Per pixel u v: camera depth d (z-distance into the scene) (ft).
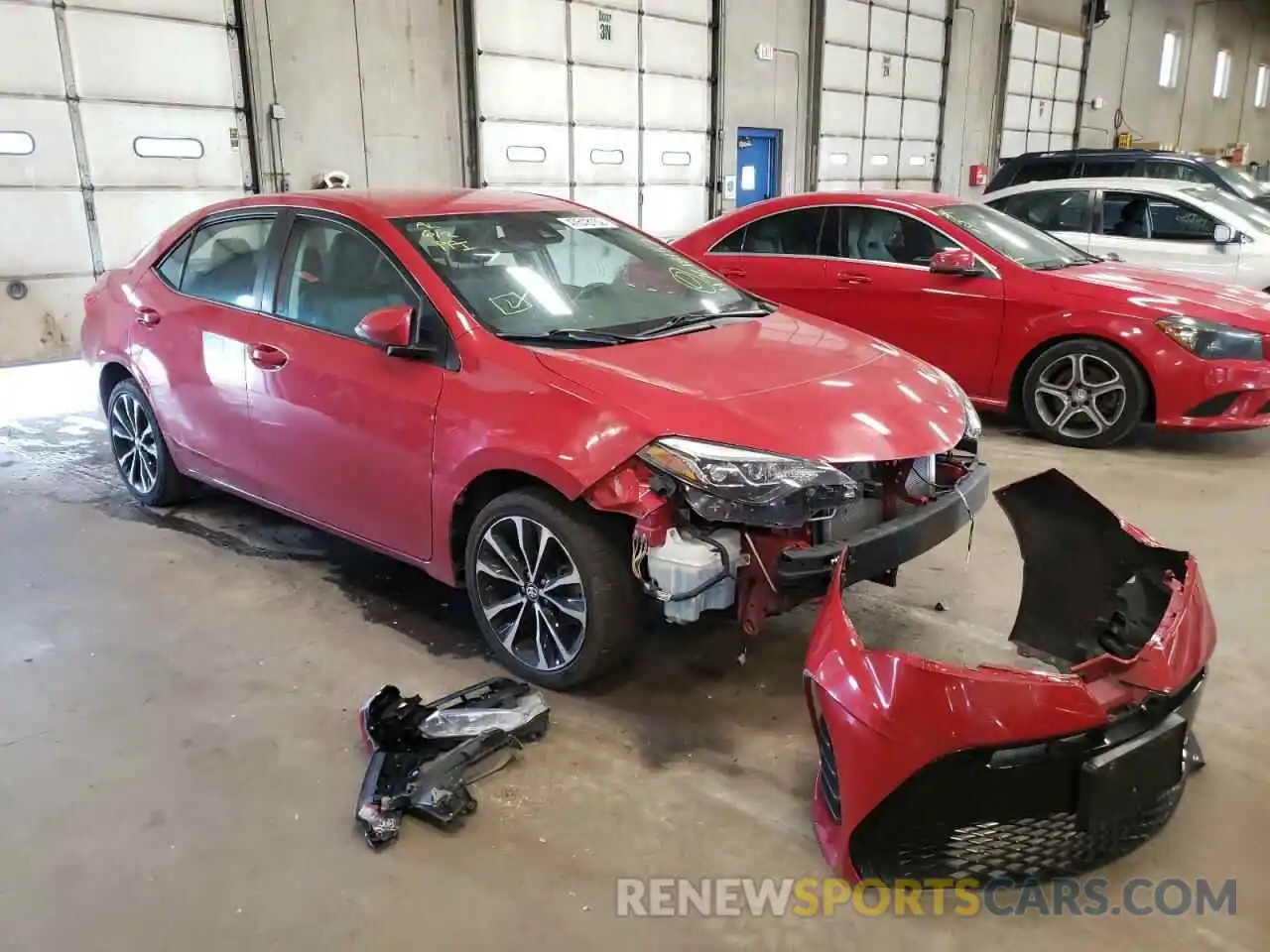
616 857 7.49
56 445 19.15
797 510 8.37
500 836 7.73
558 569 9.45
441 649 10.78
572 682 9.59
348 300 11.10
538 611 9.64
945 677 6.57
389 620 11.48
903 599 11.86
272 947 6.63
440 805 7.85
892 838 6.95
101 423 20.88
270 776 8.48
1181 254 25.66
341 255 11.31
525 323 10.26
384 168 31.07
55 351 25.30
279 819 7.93
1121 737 6.83
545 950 6.58
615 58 36.83
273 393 11.67
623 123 37.83
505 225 11.73
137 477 15.25
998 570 12.73
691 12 39.29
